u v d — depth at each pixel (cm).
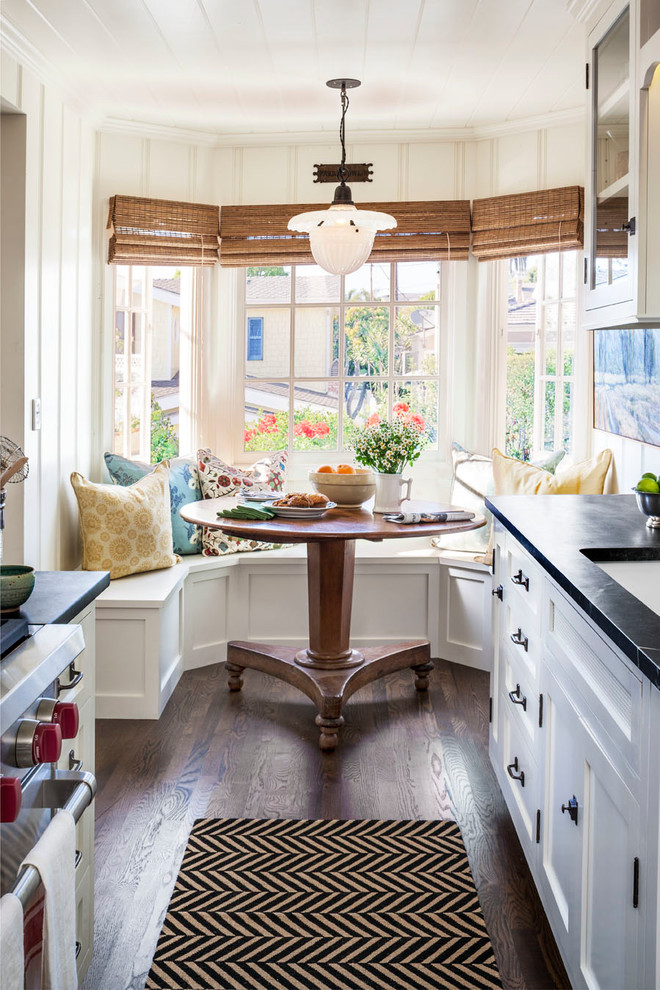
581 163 440
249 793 306
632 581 227
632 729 152
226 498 408
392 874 257
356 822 287
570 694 201
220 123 455
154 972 214
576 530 253
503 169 466
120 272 479
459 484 464
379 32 335
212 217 478
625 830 157
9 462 205
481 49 352
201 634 438
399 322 498
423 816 291
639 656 142
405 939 228
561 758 209
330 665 378
